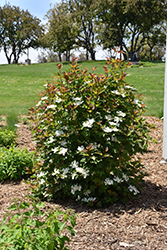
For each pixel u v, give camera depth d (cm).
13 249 164
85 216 263
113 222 251
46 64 2869
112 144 281
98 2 3014
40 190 308
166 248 212
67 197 310
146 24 3058
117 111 285
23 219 173
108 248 214
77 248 214
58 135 279
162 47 4028
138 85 1289
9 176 383
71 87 292
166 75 408
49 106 281
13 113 754
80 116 290
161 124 615
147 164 406
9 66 3023
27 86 1475
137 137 298
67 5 3372
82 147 276
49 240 172
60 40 3312
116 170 280
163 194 310
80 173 277
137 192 313
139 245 217
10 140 498
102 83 286
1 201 298
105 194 293
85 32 3538
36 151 337
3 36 4416
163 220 252
